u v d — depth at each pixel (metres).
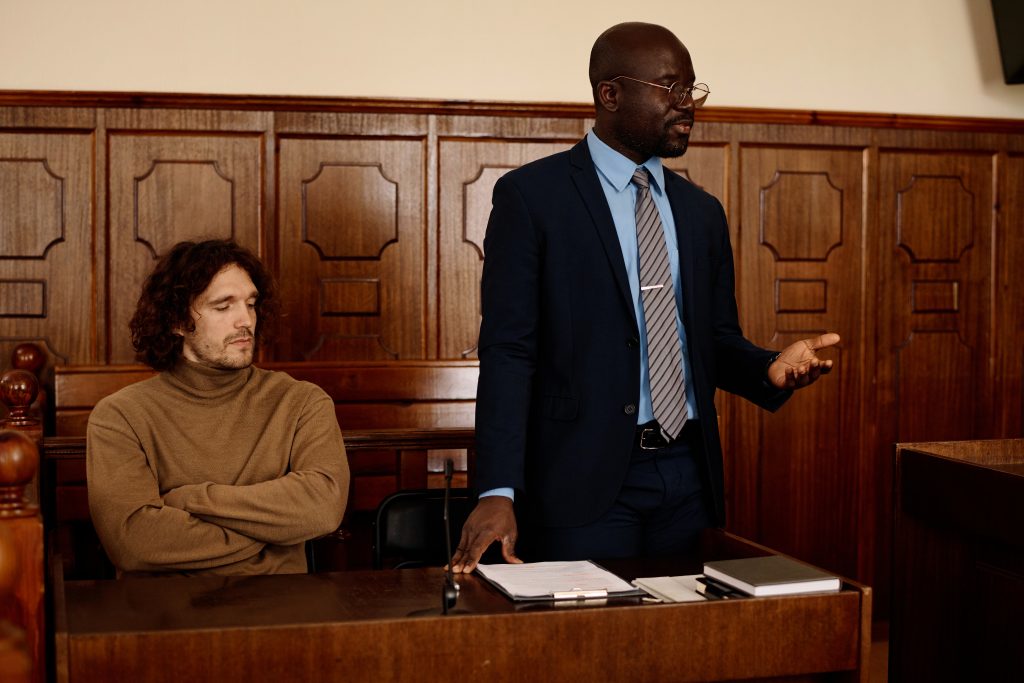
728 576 1.73
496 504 1.99
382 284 4.30
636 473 2.15
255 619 1.56
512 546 1.97
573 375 2.15
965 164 4.74
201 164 4.16
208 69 4.16
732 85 4.55
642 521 2.19
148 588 1.76
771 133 4.55
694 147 4.50
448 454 3.34
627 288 2.15
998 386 4.80
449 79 4.34
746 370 2.24
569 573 1.82
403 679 1.53
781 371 2.12
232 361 2.35
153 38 4.12
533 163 2.27
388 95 4.29
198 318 2.33
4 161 4.04
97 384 3.81
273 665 1.50
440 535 2.44
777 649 1.67
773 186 4.57
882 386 4.68
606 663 1.60
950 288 4.75
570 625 1.58
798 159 4.59
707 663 1.65
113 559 2.20
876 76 4.66
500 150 4.36
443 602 1.59
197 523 2.18
